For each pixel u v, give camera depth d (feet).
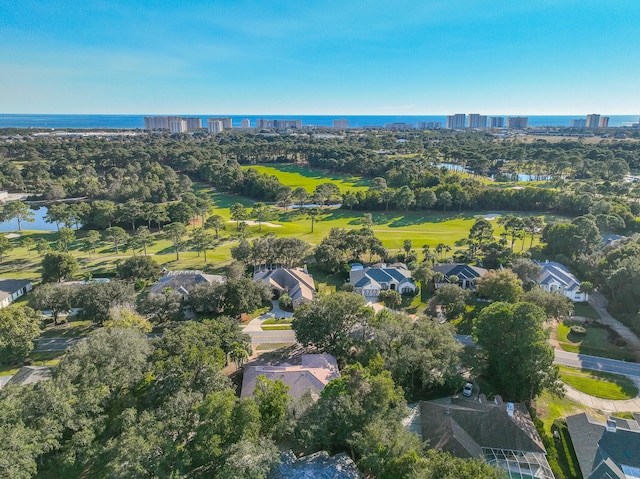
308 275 305.53
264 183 592.60
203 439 115.55
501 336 179.11
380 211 524.93
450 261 338.54
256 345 220.84
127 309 224.33
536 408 173.37
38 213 522.88
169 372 144.66
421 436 148.46
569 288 281.13
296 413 137.08
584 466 139.13
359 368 147.95
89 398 127.24
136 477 102.58
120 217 442.91
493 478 104.32
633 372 200.34
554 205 495.82
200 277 279.49
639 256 269.23
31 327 200.34
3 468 102.73
